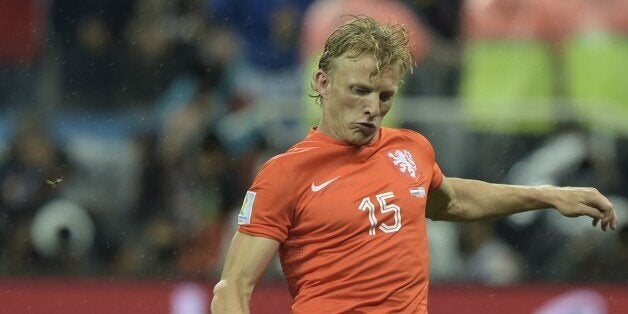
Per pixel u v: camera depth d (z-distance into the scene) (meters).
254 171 28.73
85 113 31.48
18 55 32.16
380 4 32.09
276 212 12.66
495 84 30.98
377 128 12.75
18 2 32.19
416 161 13.41
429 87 30.33
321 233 12.70
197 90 31.05
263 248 12.65
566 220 26.84
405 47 12.77
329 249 12.70
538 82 31.06
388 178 12.91
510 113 28.75
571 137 28.81
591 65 31.39
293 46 32.75
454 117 28.69
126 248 28.08
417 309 12.82
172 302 23.56
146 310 23.47
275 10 33.19
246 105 31.03
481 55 31.20
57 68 32.06
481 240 26.61
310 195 12.68
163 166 29.30
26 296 23.47
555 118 29.06
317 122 29.44
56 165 29.64
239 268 12.66
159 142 29.86
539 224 26.77
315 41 32.44
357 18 13.79
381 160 13.02
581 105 29.50
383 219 12.72
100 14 32.41
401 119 28.61
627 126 29.42
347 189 12.71
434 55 30.95
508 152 28.56
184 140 29.61
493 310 23.34
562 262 26.56
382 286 12.66
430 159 13.71
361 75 12.44
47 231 28.17
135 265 27.45
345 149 12.82
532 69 31.11
